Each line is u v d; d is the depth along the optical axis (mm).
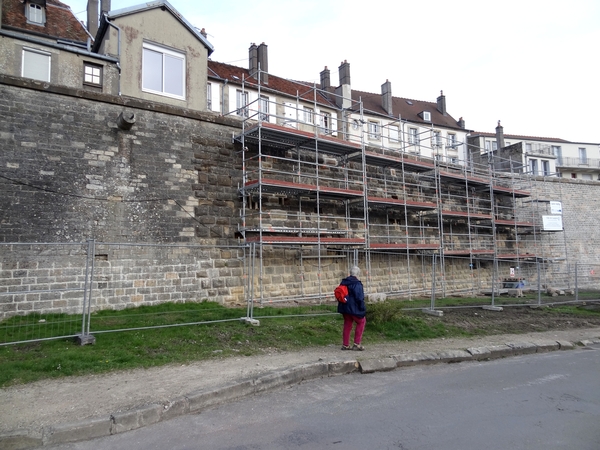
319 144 15719
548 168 43781
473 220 22406
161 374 7004
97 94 11836
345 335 9219
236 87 28875
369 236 16953
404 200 17859
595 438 5082
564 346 10867
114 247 11617
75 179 11328
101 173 11711
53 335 8758
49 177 10992
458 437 5035
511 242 24297
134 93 15297
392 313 11523
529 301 17281
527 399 6570
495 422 5547
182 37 16484
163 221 12508
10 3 20250
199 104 16531
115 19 15359
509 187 24594
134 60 15445
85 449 4738
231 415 5754
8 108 10719
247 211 14180
